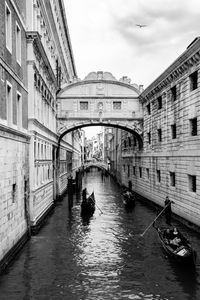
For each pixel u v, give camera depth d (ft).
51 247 53.01
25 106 56.75
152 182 95.71
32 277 40.81
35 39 59.11
